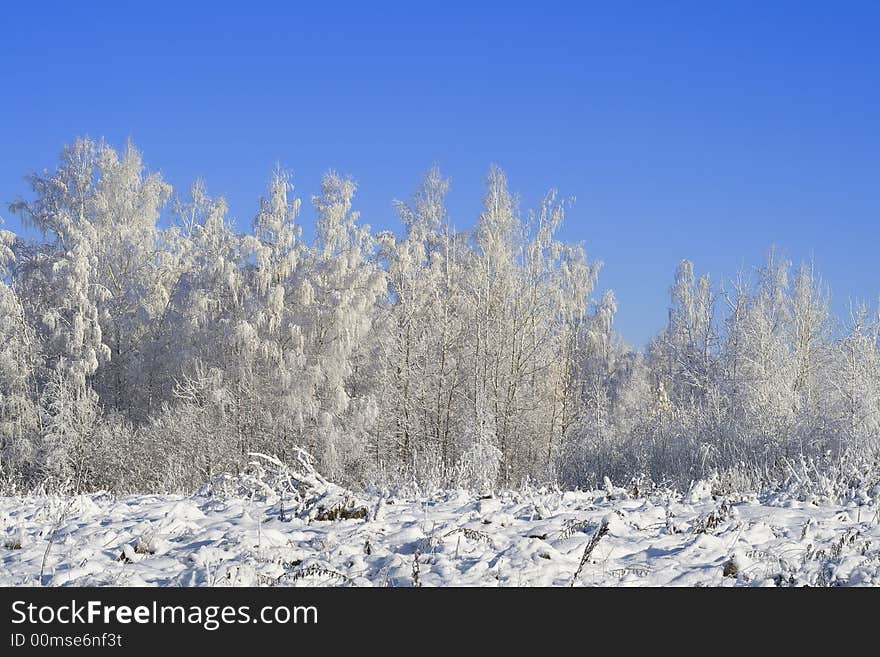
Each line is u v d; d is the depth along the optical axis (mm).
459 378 35750
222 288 37688
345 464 33156
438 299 36781
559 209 37656
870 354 30219
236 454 32312
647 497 12852
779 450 26344
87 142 43125
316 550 8172
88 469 32531
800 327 38375
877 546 7988
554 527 9188
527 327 37469
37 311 39531
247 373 34531
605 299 57031
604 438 33750
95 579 7125
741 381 32375
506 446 34938
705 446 27156
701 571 7156
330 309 34781
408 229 38250
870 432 24031
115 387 39531
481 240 37031
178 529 9383
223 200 42219
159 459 31578
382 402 34594
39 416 34094
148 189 43406
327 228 38625
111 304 40312
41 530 9516
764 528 8898
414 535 8555
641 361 57375
